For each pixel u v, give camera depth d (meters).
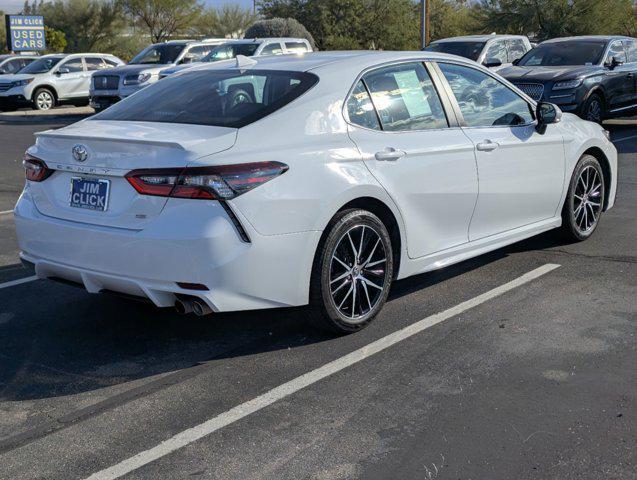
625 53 15.95
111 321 5.29
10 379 4.41
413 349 4.68
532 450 3.51
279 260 4.41
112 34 44.66
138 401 4.10
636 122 17.88
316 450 3.55
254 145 4.41
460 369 4.38
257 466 3.43
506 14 36.91
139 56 21.56
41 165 4.77
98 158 4.45
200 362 4.59
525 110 6.27
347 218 4.73
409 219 5.17
